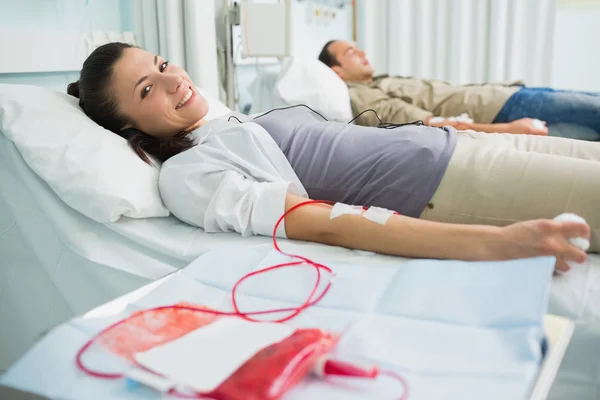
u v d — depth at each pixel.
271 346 0.52
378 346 0.55
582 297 0.79
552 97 2.18
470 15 3.56
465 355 0.52
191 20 2.03
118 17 1.92
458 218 1.04
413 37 3.73
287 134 1.28
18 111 1.17
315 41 3.39
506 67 3.52
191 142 1.34
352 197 1.16
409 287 0.68
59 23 1.66
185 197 1.12
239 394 0.46
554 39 3.40
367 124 2.36
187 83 1.39
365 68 2.89
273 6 2.21
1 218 1.19
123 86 1.30
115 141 1.22
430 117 2.26
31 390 0.50
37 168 1.12
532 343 0.51
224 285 0.74
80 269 1.10
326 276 0.75
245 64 2.67
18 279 1.18
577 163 0.97
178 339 0.56
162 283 0.75
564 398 0.78
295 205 1.02
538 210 0.97
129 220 1.13
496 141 1.22
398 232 0.91
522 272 0.65
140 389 0.49
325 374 0.50
